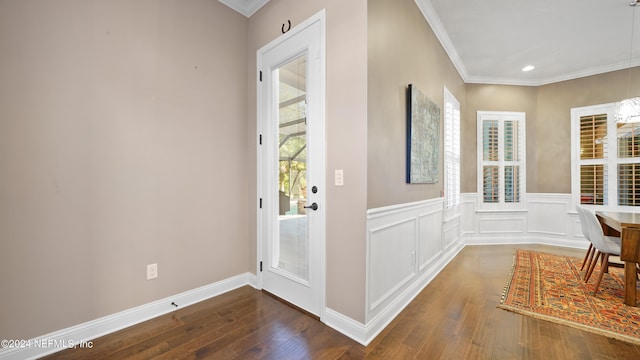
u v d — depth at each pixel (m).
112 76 1.92
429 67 2.94
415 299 2.46
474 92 4.67
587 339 1.83
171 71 2.23
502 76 4.61
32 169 1.62
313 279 2.14
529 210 4.65
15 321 1.58
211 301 2.41
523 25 3.12
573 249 4.22
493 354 1.68
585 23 3.07
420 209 2.69
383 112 2.01
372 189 1.86
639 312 2.18
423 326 2.00
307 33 2.18
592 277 2.97
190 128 2.35
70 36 1.75
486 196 4.68
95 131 1.85
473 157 4.61
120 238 1.97
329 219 2.02
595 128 4.24
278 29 2.46
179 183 2.28
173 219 2.25
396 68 2.21
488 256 3.85
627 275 2.31
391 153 2.13
